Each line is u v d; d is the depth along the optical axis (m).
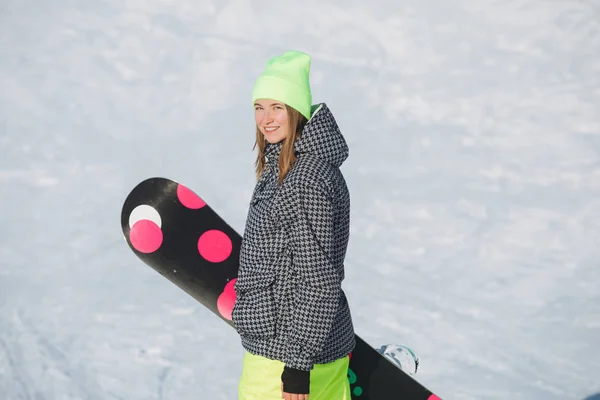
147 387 5.41
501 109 10.85
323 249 3.04
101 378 5.50
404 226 8.01
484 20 13.09
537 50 12.36
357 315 6.36
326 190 3.06
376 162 9.43
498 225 8.07
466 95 11.20
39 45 12.11
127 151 9.66
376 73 11.70
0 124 10.16
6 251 7.44
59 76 11.35
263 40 12.48
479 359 5.83
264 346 3.18
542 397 5.38
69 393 5.32
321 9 13.15
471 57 12.21
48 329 6.12
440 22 13.01
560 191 8.84
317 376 3.29
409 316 6.39
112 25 12.63
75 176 9.05
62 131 10.08
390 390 3.88
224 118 10.49
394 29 12.77
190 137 10.02
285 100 3.14
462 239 7.79
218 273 4.01
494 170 9.30
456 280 7.03
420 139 10.04
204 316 6.38
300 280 3.08
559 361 5.81
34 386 5.39
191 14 12.95
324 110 3.15
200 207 4.09
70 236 7.76
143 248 4.03
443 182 8.98
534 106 10.95
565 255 7.52
